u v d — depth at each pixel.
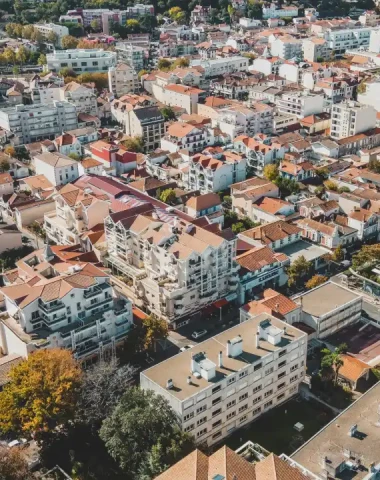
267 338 162.00
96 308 181.00
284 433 157.25
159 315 199.50
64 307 174.88
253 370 155.00
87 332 177.75
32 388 149.25
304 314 189.62
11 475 134.75
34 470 148.25
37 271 192.50
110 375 160.25
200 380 148.75
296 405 167.12
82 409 152.62
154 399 142.25
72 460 147.50
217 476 119.25
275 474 119.75
